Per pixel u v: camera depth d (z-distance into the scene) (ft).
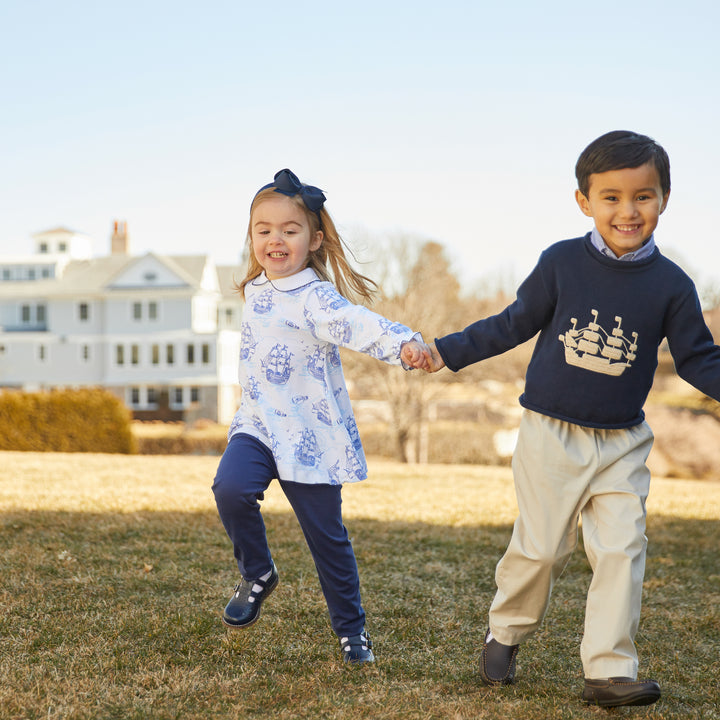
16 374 129.29
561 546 8.26
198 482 26.71
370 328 8.68
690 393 84.12
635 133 7.80
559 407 8.21
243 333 9.33
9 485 23.52
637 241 7.82
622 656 7.77
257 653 9.62
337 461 9.04
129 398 125.29
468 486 29.58
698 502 26.89
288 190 9.12
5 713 7.61
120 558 14.19
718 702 8.64
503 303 81.15
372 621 11.25
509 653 8.72
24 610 10.93
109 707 7.84
